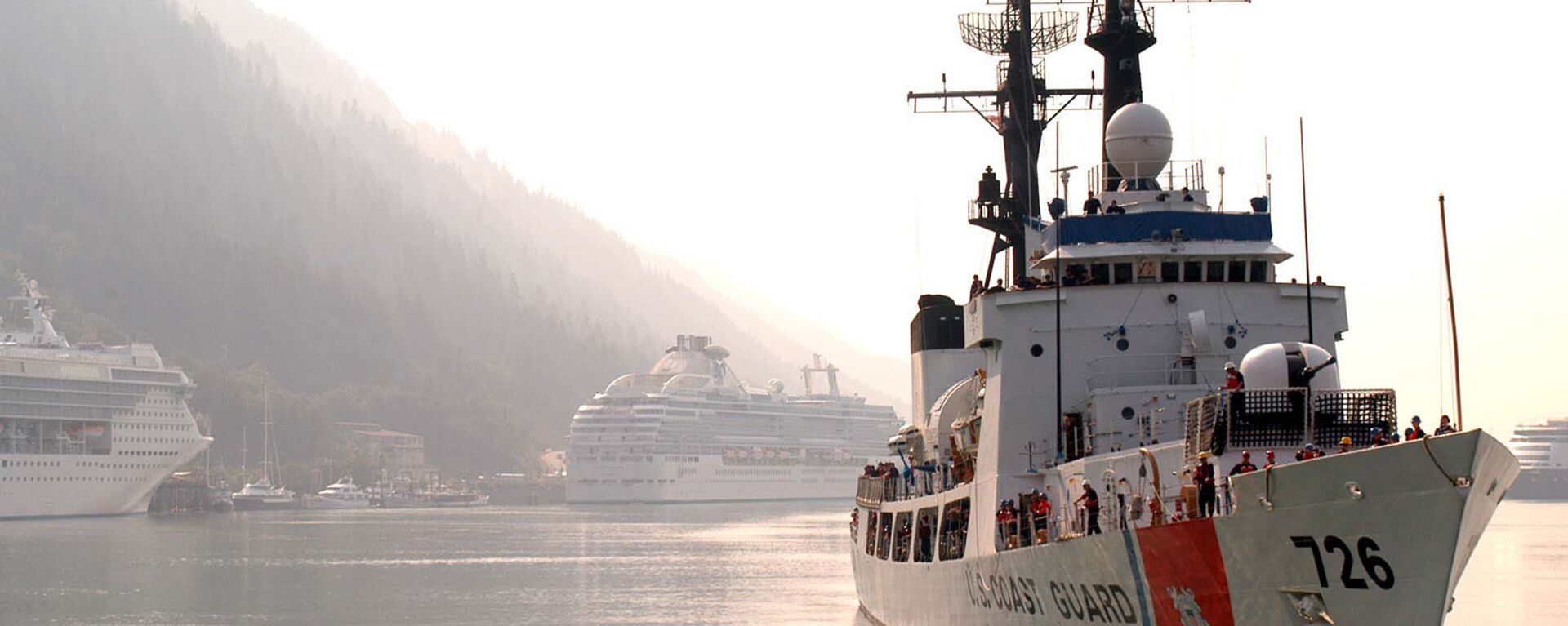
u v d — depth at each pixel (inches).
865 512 4975.4
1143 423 2883.9
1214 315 3019.2
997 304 3105.3
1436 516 1910.7
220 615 6190.9
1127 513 2581.2
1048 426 3056.1
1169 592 2274.9
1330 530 2004.2
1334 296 3078.2
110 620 6008.9
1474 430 1856.5
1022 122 4515.3
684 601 6569.9
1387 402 2285.9
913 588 3814.0
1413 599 1962.4
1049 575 2628.0
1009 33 4532.5
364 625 5807.1
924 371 4229.8
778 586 7303.2
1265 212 3112.7
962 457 3486.7
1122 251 3051.2
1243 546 2118.6
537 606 6437.0
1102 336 3043.8
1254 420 2284.7
